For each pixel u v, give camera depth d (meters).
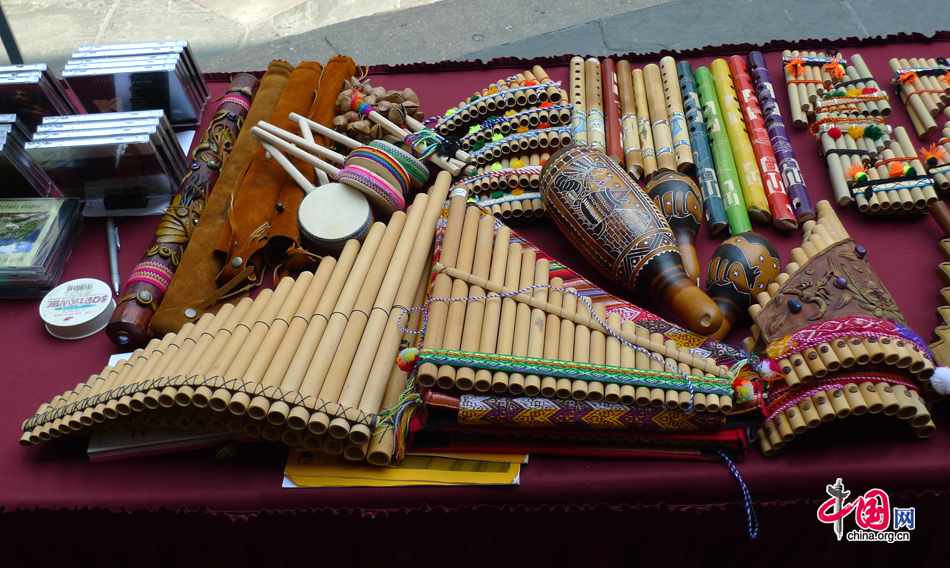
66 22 4.18
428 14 4.05
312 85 2.22
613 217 1.58
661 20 3.79
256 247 1.70
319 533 1.40
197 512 1.37
